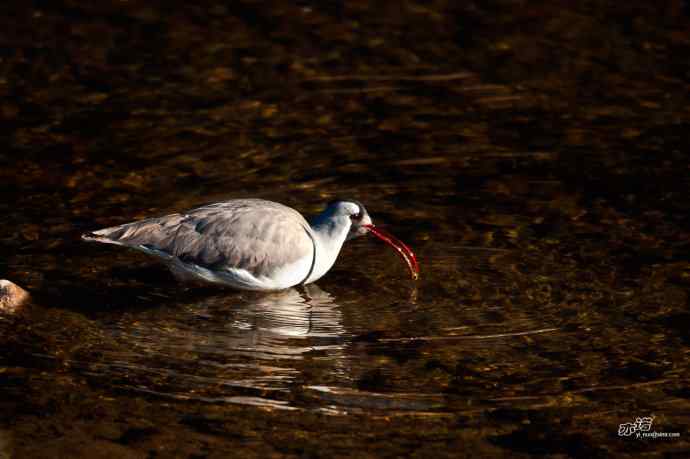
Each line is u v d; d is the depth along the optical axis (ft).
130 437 35.70
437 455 35.14
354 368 40.34
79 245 50.26
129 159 59.57
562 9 82.69
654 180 57.11
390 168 59.36
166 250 45.93
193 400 37.96
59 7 82.17
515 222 52.90
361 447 35.50
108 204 54.08
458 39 77.51
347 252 51.03
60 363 40.24
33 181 56.44
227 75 71.41
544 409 37.81
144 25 79.36
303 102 67.87
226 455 34.88
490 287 46.75
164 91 68.90
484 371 40.14
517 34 78.23
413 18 81.35
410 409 37.73
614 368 40.34
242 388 38.78
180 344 41.98
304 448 35.37
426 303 45.62
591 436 36.29
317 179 57.88
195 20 80.48
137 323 43.68
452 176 58.34
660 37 77.30
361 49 75.87
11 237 50.49
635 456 35.32
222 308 45.39
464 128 64.44
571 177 57.88
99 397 37.99
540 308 44.83
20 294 45.06
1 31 77.20
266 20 80.69
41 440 35.37
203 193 55.62
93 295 45.96
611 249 49.83
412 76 71.67
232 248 45.93
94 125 63.82
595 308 44.73
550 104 67.46
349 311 45.16
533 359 40.98
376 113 66.44
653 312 44.32
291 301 46.24
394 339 42.60
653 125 64.13
